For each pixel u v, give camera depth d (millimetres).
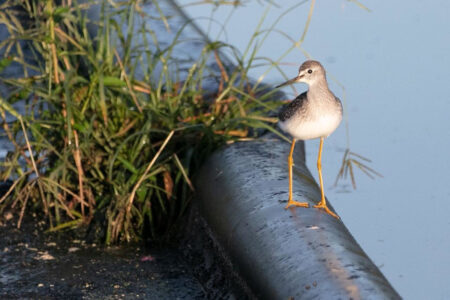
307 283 7145
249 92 11367
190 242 10070
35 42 11266
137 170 10242
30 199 11477
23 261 9828
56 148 11219
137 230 10461
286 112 9094
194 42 15242
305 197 8938
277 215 8461
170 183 10477
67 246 10242
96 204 10719
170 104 10711
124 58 11109
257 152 10203
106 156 10883
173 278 9477
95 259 9898
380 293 6770
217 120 11023
